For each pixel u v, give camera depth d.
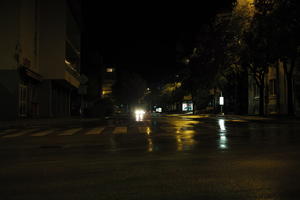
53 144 13.16
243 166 7.96
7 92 32.12
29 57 35.59
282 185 6.16
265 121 30.06
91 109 45.38
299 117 30.19
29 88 37.09
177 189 6.00
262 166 7.93
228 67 40.53
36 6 38.81
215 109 59.88
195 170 7.59
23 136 16.67
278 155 9.54
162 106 112.44
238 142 12.86
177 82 75.56
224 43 38.56
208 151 10.49
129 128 21.16
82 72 66.88
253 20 29.34
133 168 7.92
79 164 8.59
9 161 9.23
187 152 10.34
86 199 5.45
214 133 16.94
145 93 109.62
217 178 6.77
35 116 38.38
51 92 40.97
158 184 6.37
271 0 27.09
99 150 11.20
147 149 11.21
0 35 32.03
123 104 105.88
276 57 28.16
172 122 28.72
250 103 50.66
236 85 50.00
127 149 11.32
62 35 40.31
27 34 34.78
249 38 29.97
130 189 6.03
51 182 6.63
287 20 25.62
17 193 5.86
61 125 25.80
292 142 12.66
